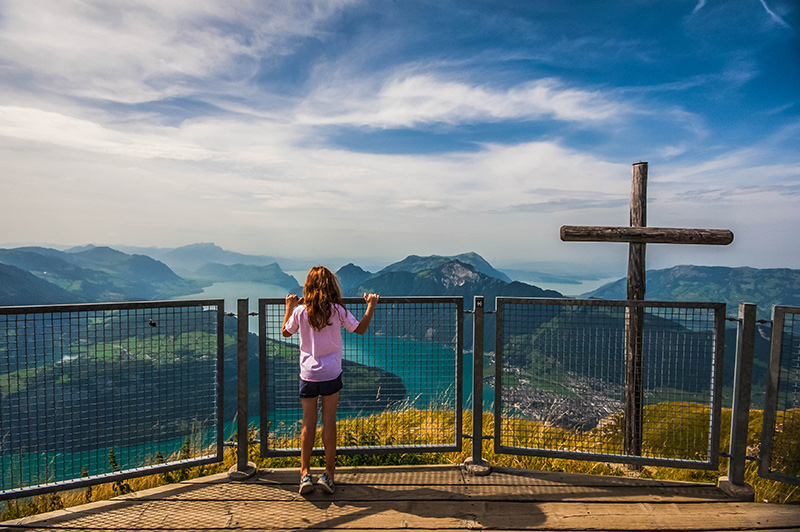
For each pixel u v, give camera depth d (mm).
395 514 3301
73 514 3326
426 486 3746
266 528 3125
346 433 4262
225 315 3840
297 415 3930
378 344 3832
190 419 3730
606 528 3139
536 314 3936
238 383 3898
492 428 5379
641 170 4828
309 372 3539
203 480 3859
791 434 3562
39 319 3105
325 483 3576
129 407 3414
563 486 3748
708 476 4363
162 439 3598
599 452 4062
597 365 4047
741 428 3643
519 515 3289
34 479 3846
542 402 3971
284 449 4023
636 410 4320
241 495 3605
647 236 4719
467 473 3984
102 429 3320
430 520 3217
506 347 3969
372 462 4523
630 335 4312
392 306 3863
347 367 3775
